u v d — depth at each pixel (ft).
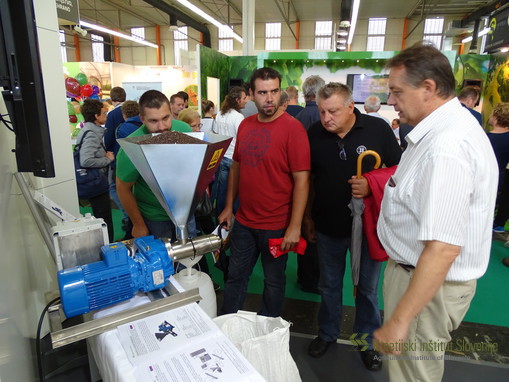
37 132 3.17
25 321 4.48
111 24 46.60
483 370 5.51
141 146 2.91
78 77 26.45
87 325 2.76
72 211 6.10
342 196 5.23
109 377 2.56
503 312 7.16
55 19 5.51
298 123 5.14
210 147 3.06
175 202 3.30
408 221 3.16
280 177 5.22
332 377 5.40
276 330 3.45
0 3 2.94
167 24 49.26
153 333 2.71
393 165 5.29
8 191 4.09
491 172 2.86
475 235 2.96
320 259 5.72
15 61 3.04
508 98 19.94
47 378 4.88
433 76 2.91
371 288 5.35
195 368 2.35
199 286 4.14
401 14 42.50
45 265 5.41
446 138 2.75
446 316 3.22
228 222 6.00
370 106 11.87
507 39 16.44
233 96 10.56
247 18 22.24
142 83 25.93
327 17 44.62
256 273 8.89
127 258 3.06
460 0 33.94
